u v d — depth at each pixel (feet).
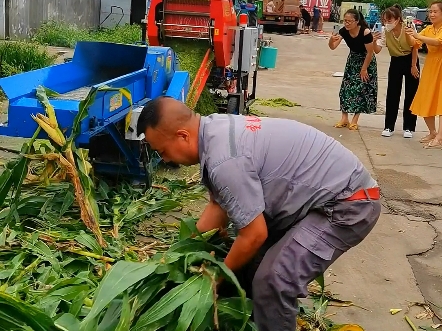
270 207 9.21
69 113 13.46
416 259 15.75
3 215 13.89
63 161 12.83
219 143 8.74
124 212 15.67
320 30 106.52
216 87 27.22
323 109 35.88
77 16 69.77
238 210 8.60
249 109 32.73
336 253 9.41
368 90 29.68
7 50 35.42
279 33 96.07
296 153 9.09
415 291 13.97
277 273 9.09
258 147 8.95
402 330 12.28
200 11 25.25
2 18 53.98
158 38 25.77
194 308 8.59
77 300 9.35
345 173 9.26
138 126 9.16
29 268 11.18
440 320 12.76
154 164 19.36
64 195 14.98
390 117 29.07
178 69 22.98
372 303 13.26
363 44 28.81
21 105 13.75
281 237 9.77
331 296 13.30
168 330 8.96
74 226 13.76
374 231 17.39
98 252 12.32
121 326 8.45
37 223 13.83
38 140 13.12
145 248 13.38
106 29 71.05
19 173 13.00
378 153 26.11
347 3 128.06
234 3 29.43
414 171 23.75
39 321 8.20
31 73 15.29
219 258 9.84
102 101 14.23
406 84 28.68
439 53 26.84
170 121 8.83
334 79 49.14
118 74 18.31
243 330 9.07
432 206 19.92
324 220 9.30
